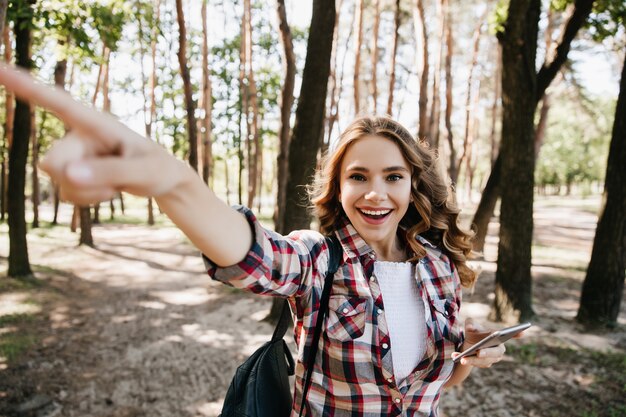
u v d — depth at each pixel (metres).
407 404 1.24
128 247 14.09
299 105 5.61
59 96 0.47
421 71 11.27
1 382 4.50
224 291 8.45
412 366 1.27
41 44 9.67
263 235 0.86
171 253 13.16
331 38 5.48
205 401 4.31
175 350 5.54
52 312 7.04
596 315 5.96
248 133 20.31
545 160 42.44
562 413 3.92
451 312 1.33
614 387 4.34
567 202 37.50
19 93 0.46
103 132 0.50
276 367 1.23
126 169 0.50
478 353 1.21
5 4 2.87
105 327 6.41
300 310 1.16
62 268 10.45
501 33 5.67
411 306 1.30
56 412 4.04
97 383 4.62
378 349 1.17
